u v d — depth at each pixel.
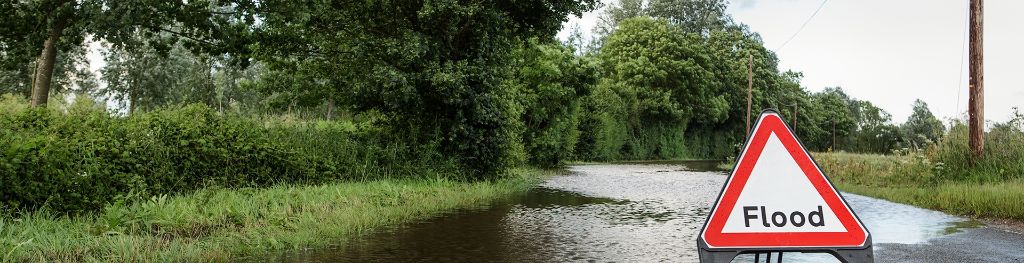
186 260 6.56
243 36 16.98
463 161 18.80
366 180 15.38
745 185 3.33
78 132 10.61
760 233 3.29
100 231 7.39
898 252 7.57
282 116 19.08
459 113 18.08
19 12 16.23
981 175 14.96
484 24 18.08
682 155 63.19
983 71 15.73
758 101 71.06
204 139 12.09
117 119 11.77
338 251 7.43
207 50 17.36
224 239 7.53
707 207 13.00
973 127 15.77
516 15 19.52
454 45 18.80
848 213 3.32
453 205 12.77
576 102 36.12
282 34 17.47
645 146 58.28
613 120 51.75
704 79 62.94
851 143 96.44
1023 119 15.83
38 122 11.19
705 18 76.81
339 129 18.72
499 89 19.08
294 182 13.87
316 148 15.41
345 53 18.50
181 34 16.69
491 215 11.17
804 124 80.75
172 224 7.98
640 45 61.72
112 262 6.18
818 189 3.33
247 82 21.59
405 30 18.08
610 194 16.28
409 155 17.94
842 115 94.44
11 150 7.86
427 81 17.23
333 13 18.05
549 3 19.25
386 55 17.58
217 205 9.46
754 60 72.94
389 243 8.02
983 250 7.68
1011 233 9.06
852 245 3.29
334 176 15.07
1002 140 15.79
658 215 11.48
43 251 6.32
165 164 11.02
